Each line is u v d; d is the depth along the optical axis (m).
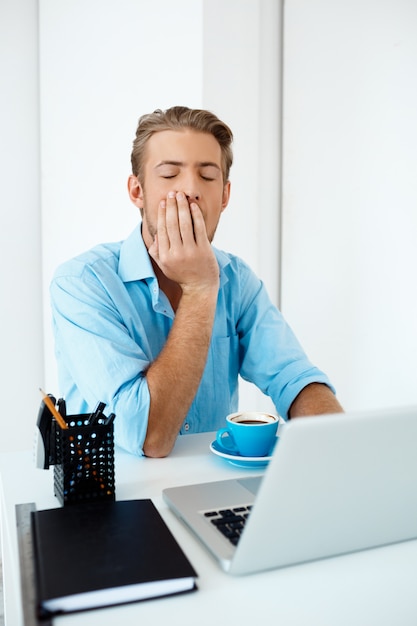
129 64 2.22
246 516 0.77
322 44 2.15
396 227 1.92
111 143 2.25
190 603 0.61
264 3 2.27
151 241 1.36
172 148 1.27
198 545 0.73
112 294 1.29
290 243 2.35
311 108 2.22
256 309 1.52
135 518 0.75
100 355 1.16
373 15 1.96
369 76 1.99
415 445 0.65
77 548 0.66
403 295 1.91
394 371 1.96
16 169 2.52
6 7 2.44
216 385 1.46
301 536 0.66
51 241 2.52
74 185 2.40
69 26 2.36
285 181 2.35
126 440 1.08
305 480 0.61
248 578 0.66
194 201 1.27
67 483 0.82
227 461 1.05
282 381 1.39
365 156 2.03
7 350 2.57
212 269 1.21
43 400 0.86
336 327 2.18
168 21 2.12
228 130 1.35
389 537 0.73
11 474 0.98
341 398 2.19
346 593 0.64
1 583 1.85
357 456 0.62
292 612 0.60
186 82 2.09
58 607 0.58
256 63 2.22
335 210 2.15
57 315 1.26
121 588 0.59
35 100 2.53
